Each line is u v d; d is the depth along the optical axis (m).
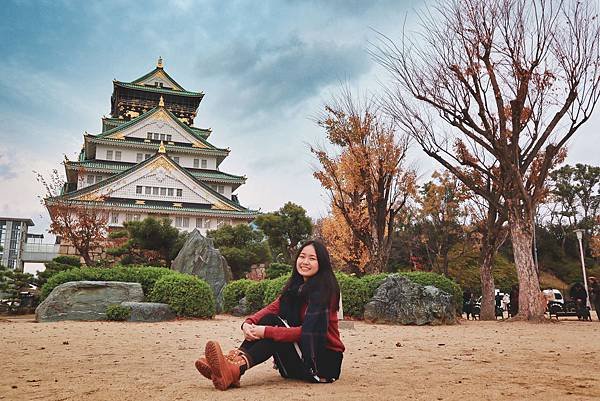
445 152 15.19
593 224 48.84
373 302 12.52
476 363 4.62
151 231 27.52
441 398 2.81
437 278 13.81
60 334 7.38
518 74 13.53
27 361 4.40
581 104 13.58
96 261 27.08
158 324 10.14
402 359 4.93
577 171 53.41
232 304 16.92
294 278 3.39
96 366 4.11
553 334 9.12
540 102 14.04
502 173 14.95
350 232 20.91
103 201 40.72
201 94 60.91
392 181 18.09
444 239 31.34
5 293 19.61
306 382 3.27
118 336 7.21
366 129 17.58
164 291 11.75
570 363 4.67
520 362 4.73
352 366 4.30
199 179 53.44
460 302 14.07
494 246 17.05
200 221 48.47
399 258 36.56
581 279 40.50
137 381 3.31
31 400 2.67
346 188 18.61
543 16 13.38
